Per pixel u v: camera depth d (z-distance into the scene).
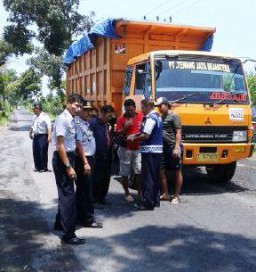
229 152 8.23
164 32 10.30
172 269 4.75
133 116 7.66
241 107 8.38
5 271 4.70
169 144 7.66
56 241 5.66
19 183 9.43
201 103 8.12
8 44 36.44
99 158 7.40
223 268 4.79
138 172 7.67
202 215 6.94
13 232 6.04
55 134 5.57
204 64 8.45
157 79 8.16
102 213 7.06
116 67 10.08
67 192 5.57
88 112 6.75
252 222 6.56
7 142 18.83
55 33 32.25
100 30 10.16
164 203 7.76
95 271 4.70
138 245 5.52
